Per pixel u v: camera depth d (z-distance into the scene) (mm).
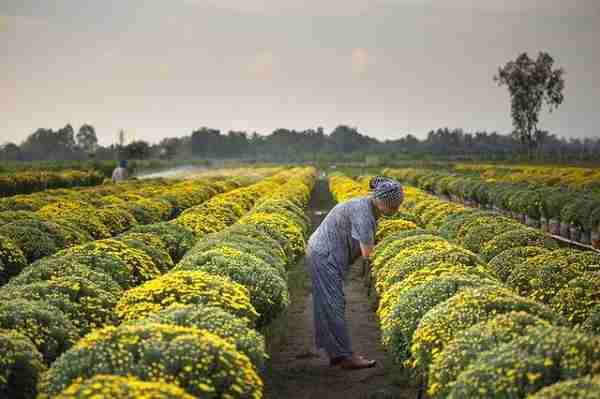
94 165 47750
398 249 9133
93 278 6949
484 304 5301
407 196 20453
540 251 8406
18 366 4789
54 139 122250
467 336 4715
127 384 3566
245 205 18969
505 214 23781
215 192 25938
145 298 5977
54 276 6922
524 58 80500
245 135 138750
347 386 6926
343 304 7305
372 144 140125
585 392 3309
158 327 4543
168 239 10547
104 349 4293
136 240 9156
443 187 34781
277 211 14016
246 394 4199
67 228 11602
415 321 5988
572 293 6414
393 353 6340
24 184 30156
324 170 73750
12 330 5184
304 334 9094
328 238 7188
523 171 41625
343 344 7281
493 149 119438
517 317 4754
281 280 7441
